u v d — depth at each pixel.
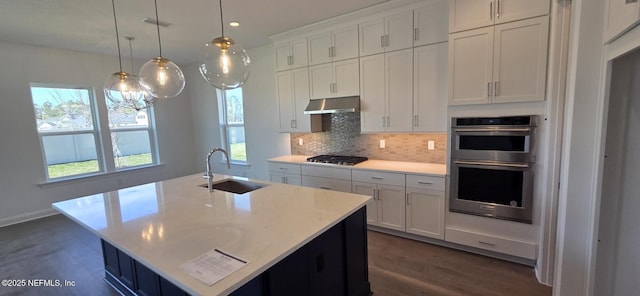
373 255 2.92
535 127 2.41
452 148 2.84
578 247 1.83
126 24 3.42
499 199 2.66
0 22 3.21
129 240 1.57
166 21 3.37
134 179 5.50
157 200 2.30
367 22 3.36
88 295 2.43
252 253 1.38
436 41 2.95
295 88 4.11
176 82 2.62
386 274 2.58
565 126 1.97
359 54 3.46
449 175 2.89
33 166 4.34
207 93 5.98
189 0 2.80
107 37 3.94
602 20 1.65
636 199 1.58
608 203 1.66
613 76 1.59
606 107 1.61
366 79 3.45
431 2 2.94
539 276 2.41
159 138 5.87
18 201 4.21
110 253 2.53
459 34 2.65
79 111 4.84
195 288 1.12
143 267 2.13
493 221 2.72
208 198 2.33
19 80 4.16
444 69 2.94
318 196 2.28
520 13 2.37
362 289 2.22
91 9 2.93
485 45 2.54
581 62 1.72
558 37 2.16
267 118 5.05
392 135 3.74
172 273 1.22
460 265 2.69
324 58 3.76
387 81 3.30
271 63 4.82
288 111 4.25
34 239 3.58
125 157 5.43
